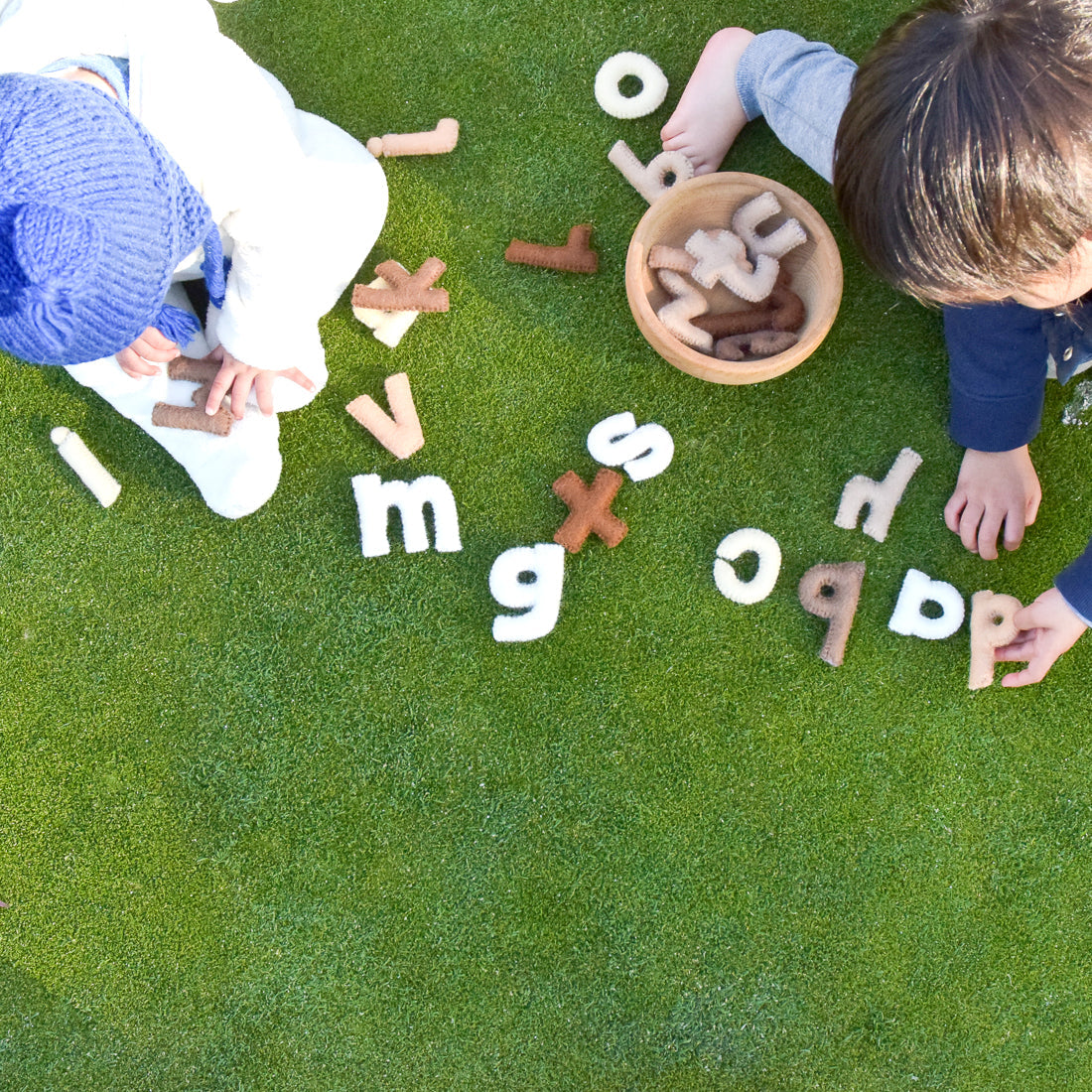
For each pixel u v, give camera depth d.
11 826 1.38
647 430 1.37
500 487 1.38
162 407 1.28
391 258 1.41
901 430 1.37
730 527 1.37
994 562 1.35
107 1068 1.35
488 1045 1.33
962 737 1.34
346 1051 1.34
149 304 0.88
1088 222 0.73
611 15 1.41
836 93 1.22
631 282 1.23
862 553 1.36
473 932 1.34
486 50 1.41
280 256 1.09
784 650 1.35
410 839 1.35
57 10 0.97
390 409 1.37
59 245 0.77
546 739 1.35
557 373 1.39
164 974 1.36
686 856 1.34
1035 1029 1.32
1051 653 1.26
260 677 1.38
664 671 1.36
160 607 1.39
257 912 1.36
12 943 1.37
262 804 1.37
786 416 1.37
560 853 1.34
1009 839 1.34
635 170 1.37
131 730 1.38
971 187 0.72
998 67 0.69
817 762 1.35
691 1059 1.32
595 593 1.36
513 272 1.40
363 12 1.42
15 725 1.39
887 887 1.33
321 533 1.38
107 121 0.81
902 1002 1.32
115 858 1.37
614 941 1.33
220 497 1.34
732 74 1.33
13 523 1.40
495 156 1.41
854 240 0.85
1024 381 1.22
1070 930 1.33
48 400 1.40
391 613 1.37
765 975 1.33
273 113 1.09
